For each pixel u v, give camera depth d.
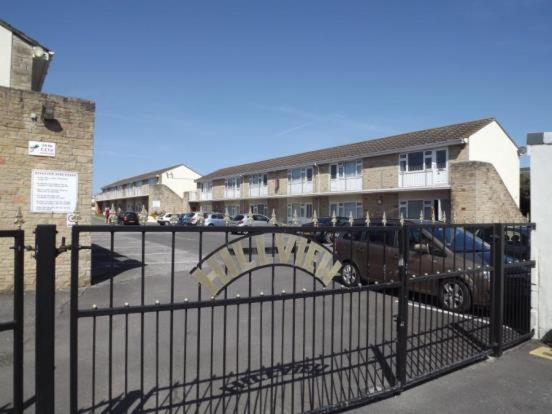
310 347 5.62
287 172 41.88
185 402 3.38
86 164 9.53
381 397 4.21
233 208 51.81
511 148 29.22
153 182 69.38
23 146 8.88
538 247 6.25
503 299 5.60
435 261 7.29
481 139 27.75
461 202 24.42
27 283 8.84
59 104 9.21
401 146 30.52
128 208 79.12
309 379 4.22
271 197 43.78
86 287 9.74
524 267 6.15
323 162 36.81
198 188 60.22
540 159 6.25
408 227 4.48
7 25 12.98
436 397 4.29
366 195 33.53
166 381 4.46
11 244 8.84
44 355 2.69
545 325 6.17
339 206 36.22
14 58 13.16
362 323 6.85
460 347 5.66
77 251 2.85
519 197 31.75
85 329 6.40
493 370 5.04
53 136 9.16
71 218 9.32
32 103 8.95
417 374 4.66
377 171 32.34
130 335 6.09
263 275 11.60
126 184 79.94
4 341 5.76
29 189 8.95
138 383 4.41
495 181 24.19
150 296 8.96
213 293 3.39
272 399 3.69
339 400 4.07
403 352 4.36
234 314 7.32
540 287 6.22
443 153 28.39
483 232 6.25
